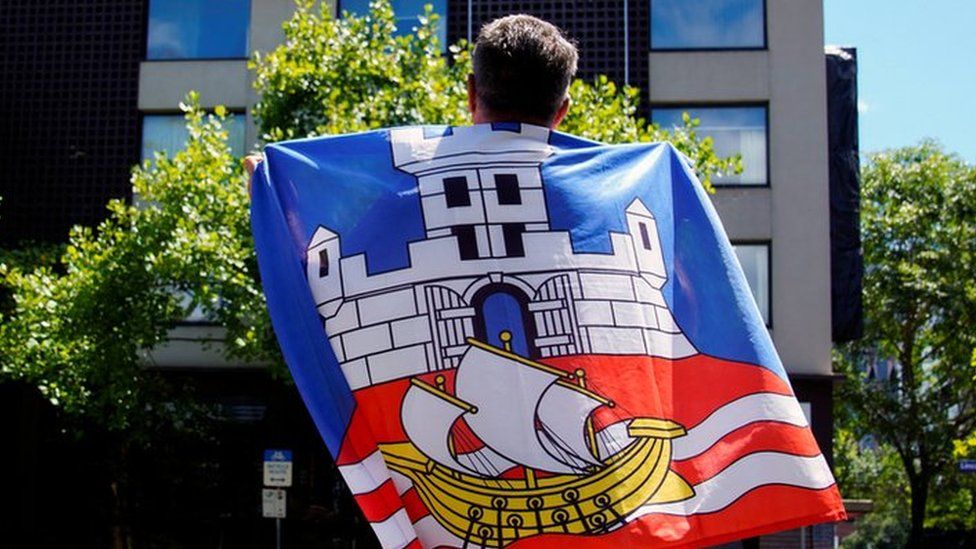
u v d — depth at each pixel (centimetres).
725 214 2134
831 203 2170
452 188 244
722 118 2158
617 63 2153
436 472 230
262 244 251
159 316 1670
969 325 3153
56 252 2088
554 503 228
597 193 249
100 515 2089
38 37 2262
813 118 2139
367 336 238
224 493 2056
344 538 2061
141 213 1664
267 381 2116
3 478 2128
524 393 232
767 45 2156
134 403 1694
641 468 233
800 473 243
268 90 1669
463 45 1652
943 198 3262
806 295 2116
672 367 246
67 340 1648
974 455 3152
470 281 238
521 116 252
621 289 243
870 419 3275
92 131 2238
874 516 4244
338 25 1677
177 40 2239
